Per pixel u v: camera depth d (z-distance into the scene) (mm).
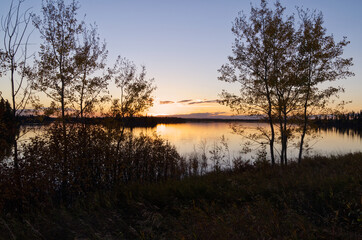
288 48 12617
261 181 8594
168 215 6195
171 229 5480
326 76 12031
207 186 7945
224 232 4777
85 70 12031
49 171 7938
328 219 5359
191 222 5613
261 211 5820
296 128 12680
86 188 8750
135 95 13461
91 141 9648
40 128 8992
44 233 5270
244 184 8383
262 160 12773
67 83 11406
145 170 13328
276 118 13023
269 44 12305
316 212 5848
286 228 4961
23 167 7535
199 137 55031
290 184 7574
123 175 11508
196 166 16875
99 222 5801
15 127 8398
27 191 7285
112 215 6180
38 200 7371
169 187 7988
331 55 12039
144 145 13688
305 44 12273
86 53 11914
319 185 6980
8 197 6914
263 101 12977
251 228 4844
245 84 13328
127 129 13195
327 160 13000
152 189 7789
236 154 23438
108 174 9797
